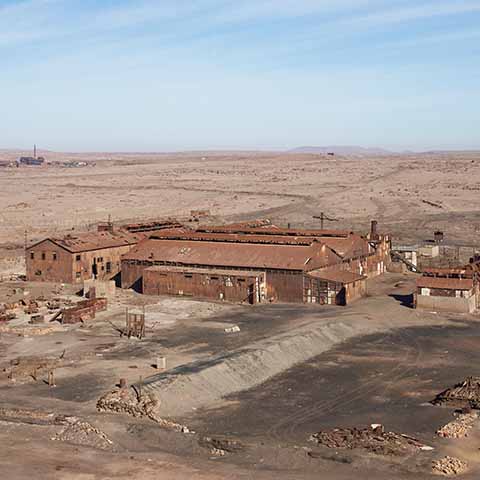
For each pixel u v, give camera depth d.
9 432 48.94
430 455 46.31
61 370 66.12
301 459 45.28
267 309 92.69
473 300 91.44
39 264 113.75
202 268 102.00
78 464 43.41
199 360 67.88
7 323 84.69
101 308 90.94
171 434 49.44
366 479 42.09
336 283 94.06
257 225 137.38
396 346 75.19
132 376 63.81
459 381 63.34
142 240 112.69
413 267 120.88
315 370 66.94
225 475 42.22
